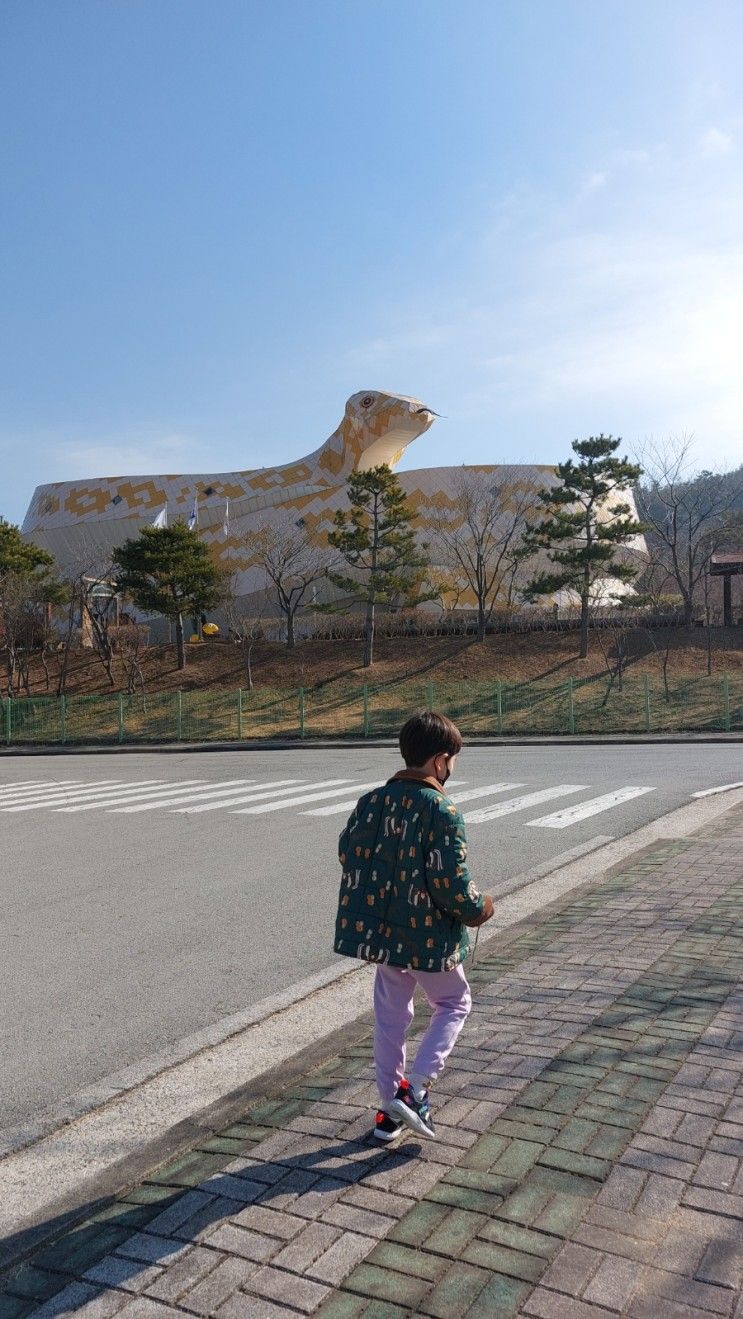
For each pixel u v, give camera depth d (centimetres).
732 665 3869
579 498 4081
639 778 1648
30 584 4462
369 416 6272
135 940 700
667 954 541
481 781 1667
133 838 1177
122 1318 249
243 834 1176
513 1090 367
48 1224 301
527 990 493
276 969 621
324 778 1878
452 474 5706
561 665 4097
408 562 4316
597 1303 243
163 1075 451
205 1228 285
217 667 4594
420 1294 249
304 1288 254
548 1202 287
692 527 4919
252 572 5878
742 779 1588
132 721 3825
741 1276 251
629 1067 383
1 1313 255
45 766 2664
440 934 330
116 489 7025
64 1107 421
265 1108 371
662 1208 282
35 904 827
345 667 4388
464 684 3938
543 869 895
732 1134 324
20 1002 572
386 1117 334
